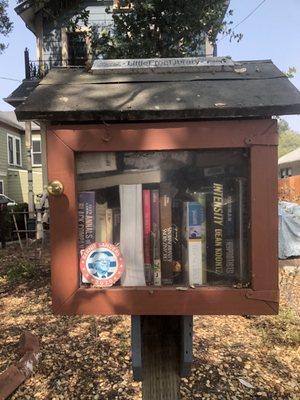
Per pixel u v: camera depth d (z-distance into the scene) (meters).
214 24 5.01
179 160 1.44
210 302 1.41
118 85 1.54
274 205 1.38
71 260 1.42
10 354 3.75
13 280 6.34
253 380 3.39
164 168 1.45
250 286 1.42
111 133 1.38
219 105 1.34
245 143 1.37
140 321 1.62
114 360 3.65
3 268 7.07
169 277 1.47
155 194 1.46
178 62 1.66
